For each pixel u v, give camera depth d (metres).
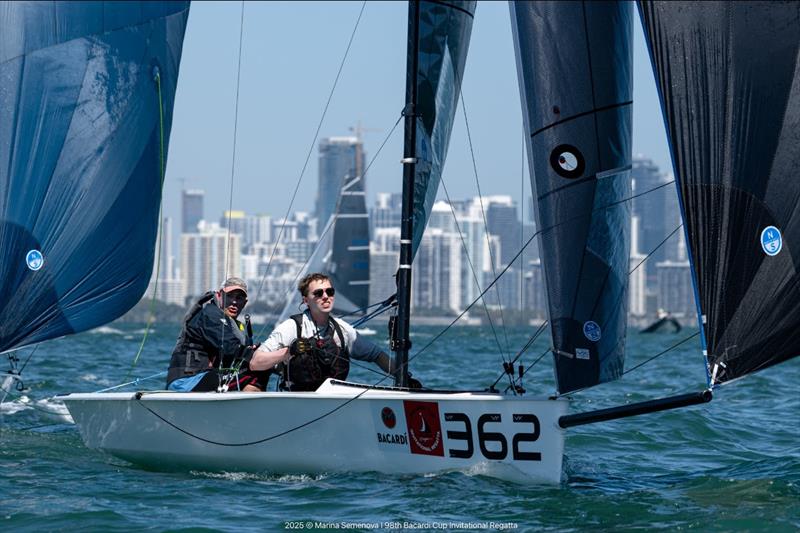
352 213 138.12
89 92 33.16
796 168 22.91
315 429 27.53
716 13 23.33
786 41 22.95
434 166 29.39
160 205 34.53
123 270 33.88
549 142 25.53
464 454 26.39
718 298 23.52
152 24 34.12
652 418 41.03
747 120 23.27
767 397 52.94
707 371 23.59
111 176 33.50
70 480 27.59
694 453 34.00
